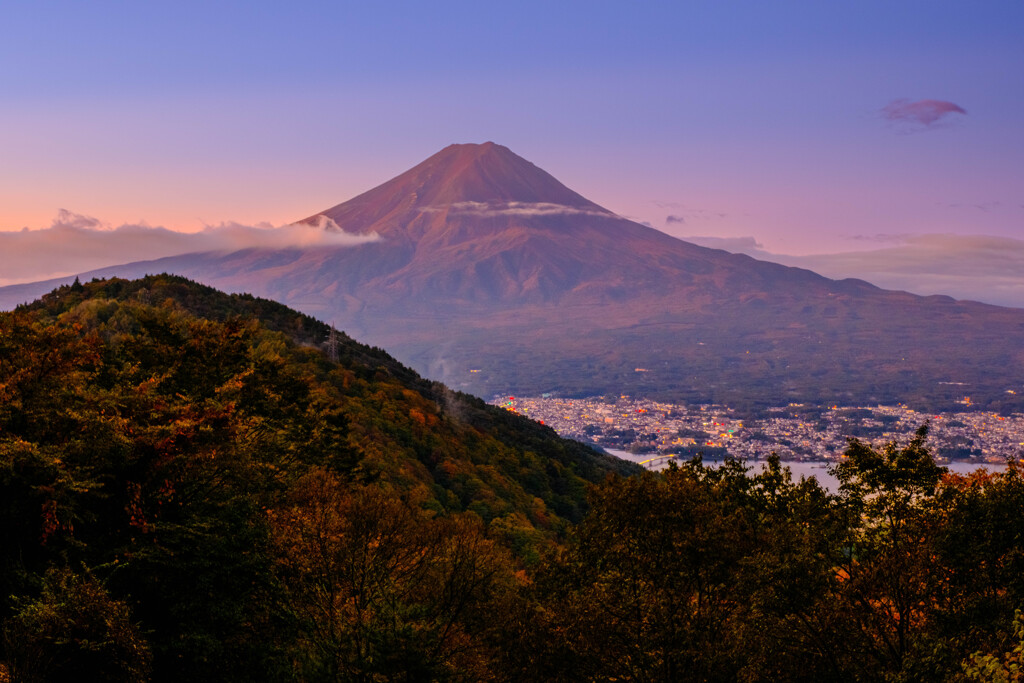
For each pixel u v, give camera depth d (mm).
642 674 20609
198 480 24500
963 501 20656
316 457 37969
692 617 21484
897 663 18578
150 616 21047
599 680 21344
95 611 18047
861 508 22625
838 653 19234
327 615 23984
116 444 21734
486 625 25734
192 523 22328
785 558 19906
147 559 21156
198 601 21203
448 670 22641
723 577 22141
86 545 20312
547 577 25594
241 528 23875
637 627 21062
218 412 25062
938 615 19203
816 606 19359
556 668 22656
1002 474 21656
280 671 21781
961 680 16406
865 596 19719
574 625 22031
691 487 24875
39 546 20625
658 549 22734
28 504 20297
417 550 27234
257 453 29359
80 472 20891
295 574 24766
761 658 19188
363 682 21875
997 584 19359
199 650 20141
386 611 22969
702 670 20391
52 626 17406
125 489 22125
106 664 17969
